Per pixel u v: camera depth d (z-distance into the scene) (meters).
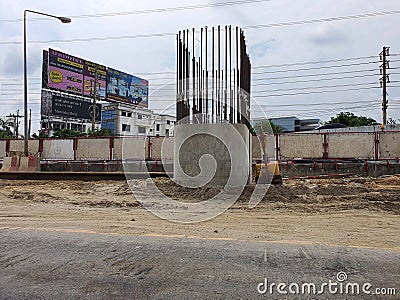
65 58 64.12
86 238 7.38
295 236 7.64
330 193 13.38
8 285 5.03
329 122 67.06
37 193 14.09
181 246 6.74
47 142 34.03
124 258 6.09
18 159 25.34
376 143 26.50
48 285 5.02
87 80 67.31
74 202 12.35
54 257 6.18
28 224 8.95
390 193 13.05
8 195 13.84
